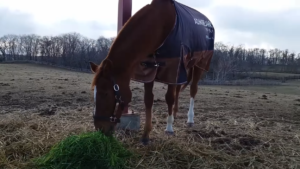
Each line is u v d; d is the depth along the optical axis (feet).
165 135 11.14
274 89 61.52
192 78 14.23
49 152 8.46
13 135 10.19
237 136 11.62
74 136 8.52
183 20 10.58
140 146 9.95
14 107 16.29
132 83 39.83
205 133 11.85
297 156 9.68
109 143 8.45
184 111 16.83
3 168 7.84
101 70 8.25
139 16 9.19
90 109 15.84
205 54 13.70
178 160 8.94
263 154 9.70
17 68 86.63
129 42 8.76
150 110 10.36
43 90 25.18
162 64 9.71
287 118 16.11
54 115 13.89
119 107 8.55
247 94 31.81
